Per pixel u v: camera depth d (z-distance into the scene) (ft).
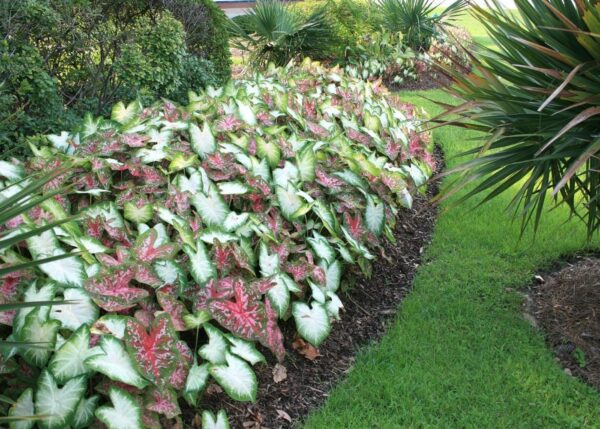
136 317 8.23
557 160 9.96
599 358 10.11
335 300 10.59
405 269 13.50
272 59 32.37
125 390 7.38
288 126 14.87
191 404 7.75
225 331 9.51
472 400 9.20
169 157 11.29
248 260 9.96
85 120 12.12
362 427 8.57
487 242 14.43
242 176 11.73
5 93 13.65
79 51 17.08
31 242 8.04
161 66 18.19
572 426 8.70
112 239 9.64
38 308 7.27
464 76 10.09
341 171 13.08
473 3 10.30
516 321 11.18
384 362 10.02
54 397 6.79
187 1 21.94
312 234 11.91
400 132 17.19
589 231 10.87
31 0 14.43
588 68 8.73
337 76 21.67
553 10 8.22
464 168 9.80
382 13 38.04
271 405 8.99
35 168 10.26
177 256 9.71
